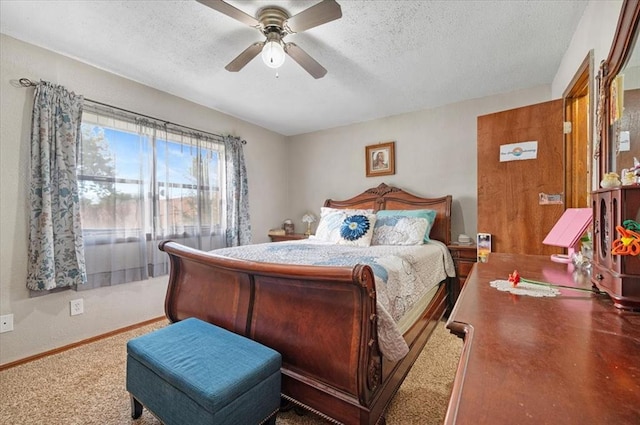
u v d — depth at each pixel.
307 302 1.44
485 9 1.80
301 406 1.44
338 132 4.27
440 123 3.47
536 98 2.95
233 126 3.83
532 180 2.52
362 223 2.97
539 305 0.93
